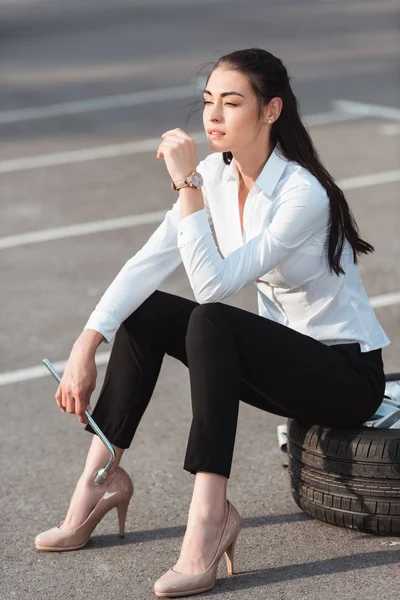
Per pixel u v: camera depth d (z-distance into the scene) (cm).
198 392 458
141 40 2464
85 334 497
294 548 500
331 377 486
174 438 654
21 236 1125
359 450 488
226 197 507
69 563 498
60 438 659
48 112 1769
